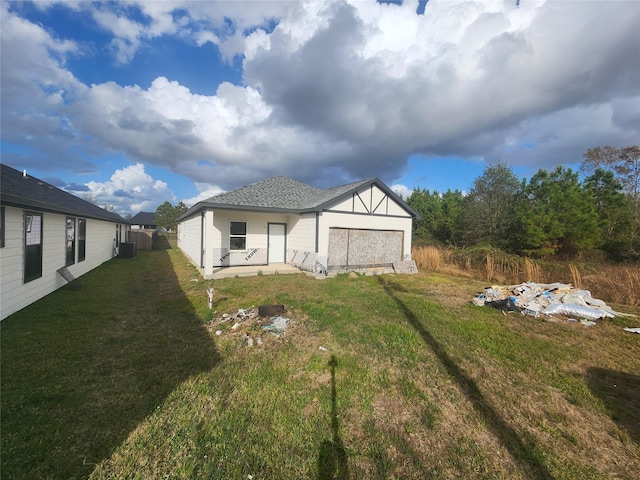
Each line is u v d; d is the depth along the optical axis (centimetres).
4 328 528
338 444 266
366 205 1362
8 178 757
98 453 246
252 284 986
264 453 251
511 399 352
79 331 529
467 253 1573
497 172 2134
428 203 2992
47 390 338
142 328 555
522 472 243
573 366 451
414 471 239
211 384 360
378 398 343
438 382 384
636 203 1780
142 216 6391
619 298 939
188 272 1235
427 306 762
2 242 572
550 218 1561
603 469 250
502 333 580
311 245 1249
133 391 342
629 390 383
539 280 1177
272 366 410
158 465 235
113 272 1216
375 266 1414
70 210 876
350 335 532
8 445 249
